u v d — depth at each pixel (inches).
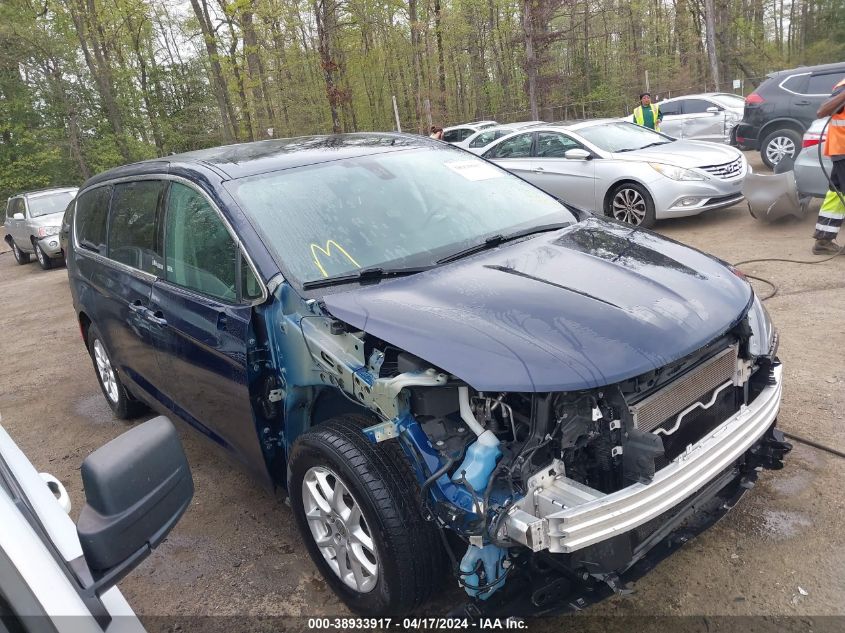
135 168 173.3
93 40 1118.4
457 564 93.4
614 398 90.5
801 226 330.0
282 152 153.2
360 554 106.3
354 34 1072.8
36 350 316.8
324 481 109.3
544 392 87.0
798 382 173.6
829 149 264.7
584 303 102.0
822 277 251.3
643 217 354.6
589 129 392.2
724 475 108.7
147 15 1117.1
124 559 57.6
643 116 534.6
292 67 1169.4
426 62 1328.7
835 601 104.9
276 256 120.7
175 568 135.7
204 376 134.7
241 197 131.3
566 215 150.2
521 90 1482.5
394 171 149.0
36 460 196.1
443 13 1259.2
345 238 127.7
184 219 142.4
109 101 1163.3
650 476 87.9
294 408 118.9
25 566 49.6
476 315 99.9
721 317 103.7
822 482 133.4
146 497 59.0
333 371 105.8
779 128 480.7
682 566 116.0
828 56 1641.2
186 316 136.0
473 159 165.9
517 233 136.8
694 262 122.2
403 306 104.3
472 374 88.3
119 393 203.8
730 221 361.1
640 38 1555.1
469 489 87.7
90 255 191.0
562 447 88.7
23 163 1190.9
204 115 1255.5
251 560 135.0
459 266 120.9
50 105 1210.0
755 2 1587.1
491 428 93.7
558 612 91.9
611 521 83.9
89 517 57.0
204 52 1196.5
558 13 1213.7
